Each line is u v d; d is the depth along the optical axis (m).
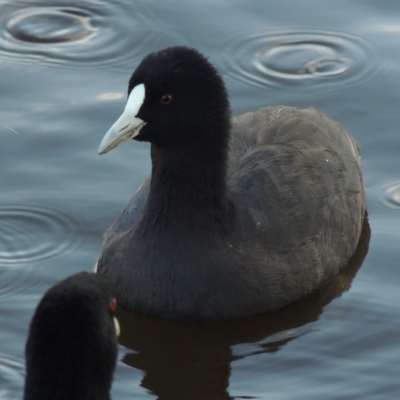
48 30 19.11
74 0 19.86
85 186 16.09
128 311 14.11
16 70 18.16
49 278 14.52
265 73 18.36
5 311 13.92
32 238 15.21
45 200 15.81
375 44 19.02
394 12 19.77
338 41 19.06
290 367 13.35
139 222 14.19
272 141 15.38
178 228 13.85
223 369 13.35
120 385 13.05
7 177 16.17
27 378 9.94
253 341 13.81
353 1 19.80
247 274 13.95
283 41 19.02
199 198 13.85
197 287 13.80
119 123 13.70
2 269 14.65
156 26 19.19
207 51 18.69
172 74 13.59
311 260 14.57
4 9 19.64
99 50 18.66
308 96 17.92
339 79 18.30
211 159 13.86
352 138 16.59
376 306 14.32
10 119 17.19
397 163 16.72
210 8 19.69
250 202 14.48
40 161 16.47
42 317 9.85
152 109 13.66
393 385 12.97
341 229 15.18
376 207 16.08
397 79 18.27
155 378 13.20
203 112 13.70
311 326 14.05
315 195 14.96
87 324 9.88
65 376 9.84
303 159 15.19
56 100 17.56
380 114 17.58
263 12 19.69
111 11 19.59
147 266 13.89
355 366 13.30
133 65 18.33
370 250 15.39
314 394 12.84
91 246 15.11
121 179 16.27
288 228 14.52
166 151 13.84
